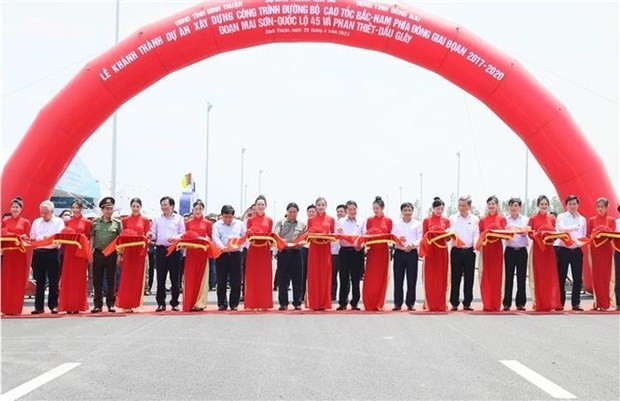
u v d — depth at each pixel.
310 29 15.33
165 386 6.04
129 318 11.31
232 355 7.57
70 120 15.04
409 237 12.54
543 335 9.14
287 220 13.21
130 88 15.34
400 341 8.56
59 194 25.81
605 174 15.55
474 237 12.41
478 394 5.75
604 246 12.69
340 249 12.81
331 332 9.40
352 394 5.74
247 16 15.22
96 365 7.00
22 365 7.04
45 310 13.35
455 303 12.62
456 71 15.45
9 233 11.95
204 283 12.62
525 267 12.48
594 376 6.48
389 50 15.51
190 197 25.59
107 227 12.33
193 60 15.54
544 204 12.45
